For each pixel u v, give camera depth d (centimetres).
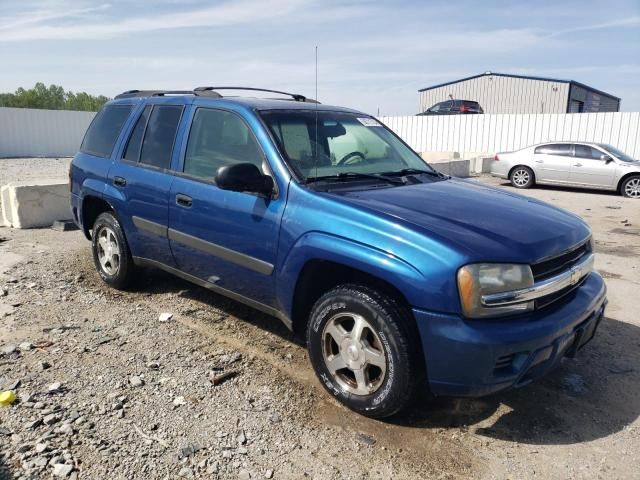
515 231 317
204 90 469
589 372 397
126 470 271
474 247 290
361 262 306
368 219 314
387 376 308
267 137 375
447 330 285
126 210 484
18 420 307
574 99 3881
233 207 381
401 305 306
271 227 356
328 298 333
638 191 1435
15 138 2814
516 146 2309
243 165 349
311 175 364
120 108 532
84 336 426
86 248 693
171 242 442
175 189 429
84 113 3064
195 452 288
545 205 395
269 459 286
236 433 306
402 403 307
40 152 2917
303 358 401
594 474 284
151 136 475
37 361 380
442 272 284
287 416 325
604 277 647
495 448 304
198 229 411
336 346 345
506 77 3875
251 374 374
